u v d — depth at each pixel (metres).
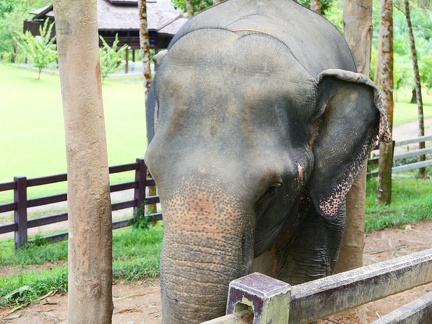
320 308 2.19
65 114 3.60
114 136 23.97
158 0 38.66
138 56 53.25
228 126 2.92
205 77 2.99
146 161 3.01
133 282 6.63
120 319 5.63
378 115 3.43
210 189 2.81
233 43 3.07
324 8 12.29
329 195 3.43
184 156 2.90
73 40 3.48
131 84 40.12
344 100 3.37
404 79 34.62
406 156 14.22
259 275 2.11
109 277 3.76
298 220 3.93
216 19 3.76
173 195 2.85
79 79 3.52
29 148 21.30
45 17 40.22
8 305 5.88
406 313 2.66
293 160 3.07
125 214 12.95
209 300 2.76
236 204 2.82
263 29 3.39
